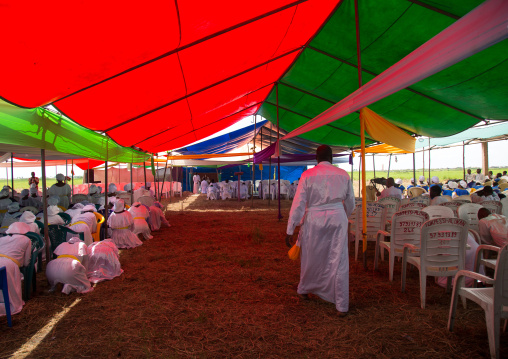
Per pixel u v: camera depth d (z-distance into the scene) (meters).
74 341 3.05
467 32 1.86
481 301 2.64
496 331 2.50
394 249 4.43
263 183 18.97
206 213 13.05
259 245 6.99
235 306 3.77
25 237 3.97
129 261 5.87
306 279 3.76
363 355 2.72
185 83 5.09
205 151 16.09
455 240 3.61
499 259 2.45
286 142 16.55
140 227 7.66
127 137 6.92
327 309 3.62
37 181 13.37
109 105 4.59
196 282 4.65
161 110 5.93
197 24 3.20
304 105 9.98
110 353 2.84
